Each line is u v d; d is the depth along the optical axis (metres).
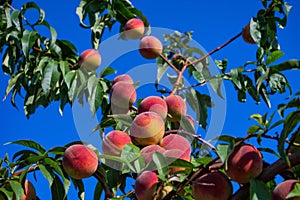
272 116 1.92
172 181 2.25
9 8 3.46
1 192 2.28
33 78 3.04
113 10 3.29
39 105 3.20
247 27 3.33
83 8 3.42
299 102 1.86
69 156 2.32
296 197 1.78
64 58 3.26
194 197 2.04
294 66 2.06
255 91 3.30
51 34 3.10
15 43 3.32
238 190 1.95
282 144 1.82
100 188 2.57
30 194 2.34
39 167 2.29
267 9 3.31
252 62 3.31
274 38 3.31
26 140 2.37
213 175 2.02
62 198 2.37
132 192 2.54
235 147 1.98
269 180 1.91
